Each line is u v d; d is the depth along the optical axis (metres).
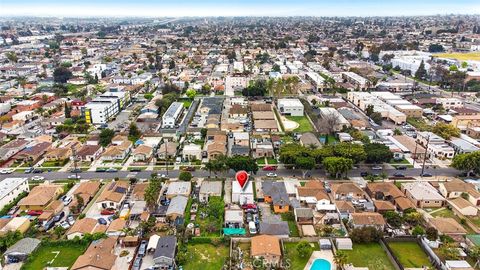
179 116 177.88
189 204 99.75
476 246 78.38
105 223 90.50
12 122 162.50
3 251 80.94
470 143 136.88
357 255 79.50
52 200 100.25
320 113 175.50
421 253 80.12
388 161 123.19
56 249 80.94
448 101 192.50
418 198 98.88
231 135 153.75
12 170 121.81
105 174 119.19
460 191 102.00
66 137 152.00
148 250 79.62
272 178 114.94
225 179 114.69
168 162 127.75
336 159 111.88
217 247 82.50
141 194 101.19
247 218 92.94
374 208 96.00
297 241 84.06
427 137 140.00
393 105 186.75
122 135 149.25
